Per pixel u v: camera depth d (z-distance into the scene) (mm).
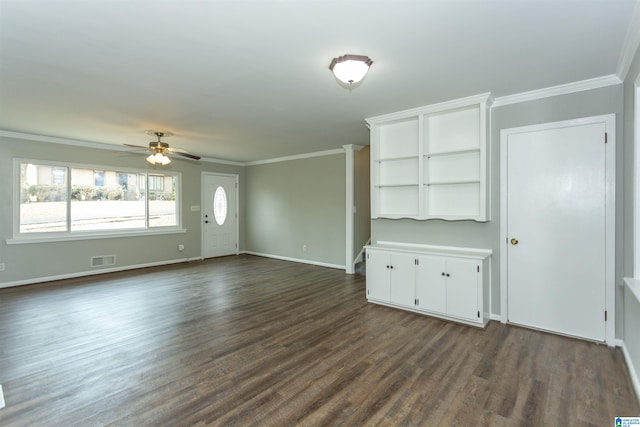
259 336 3117
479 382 2301
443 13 1873
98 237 5758
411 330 3246
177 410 1998
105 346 2891
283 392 2193
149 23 1968
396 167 4164
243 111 3785
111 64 2537
